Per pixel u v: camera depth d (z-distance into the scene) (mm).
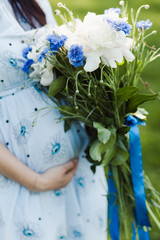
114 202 1344
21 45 1186
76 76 1007
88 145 1290
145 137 2916
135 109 1157
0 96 1166
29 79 1158
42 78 1111
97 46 1015
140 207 1249
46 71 1086
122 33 1021
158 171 2559
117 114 1143
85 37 1021
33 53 1077
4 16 1174
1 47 1135
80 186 1414
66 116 1169
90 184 1431
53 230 1277
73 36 1037
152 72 3775
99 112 1173
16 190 1196
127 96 1087
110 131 1137
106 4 5570
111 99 1137
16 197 1194
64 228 1331
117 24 1021
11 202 1187
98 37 1004
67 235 1417
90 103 1141
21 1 1257
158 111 3197
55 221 1294
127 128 1145
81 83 1107
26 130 1181
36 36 1228
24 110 1179
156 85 3527
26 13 1262
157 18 4949
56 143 1220
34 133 1188
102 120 1173
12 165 1127
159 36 4535
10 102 1169
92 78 1072
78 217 1397
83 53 1014
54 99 1233
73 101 1159
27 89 1190
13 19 1203
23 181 1163
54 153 1225
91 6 5430
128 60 1067
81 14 5059
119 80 1135
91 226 1435
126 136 1234
